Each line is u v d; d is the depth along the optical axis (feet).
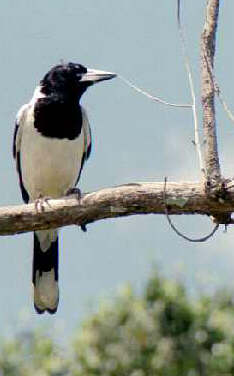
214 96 31.04
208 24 31.53
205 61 31.30
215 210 30.91
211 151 30.63
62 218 32.04
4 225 32.27
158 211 31.45
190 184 31.01
